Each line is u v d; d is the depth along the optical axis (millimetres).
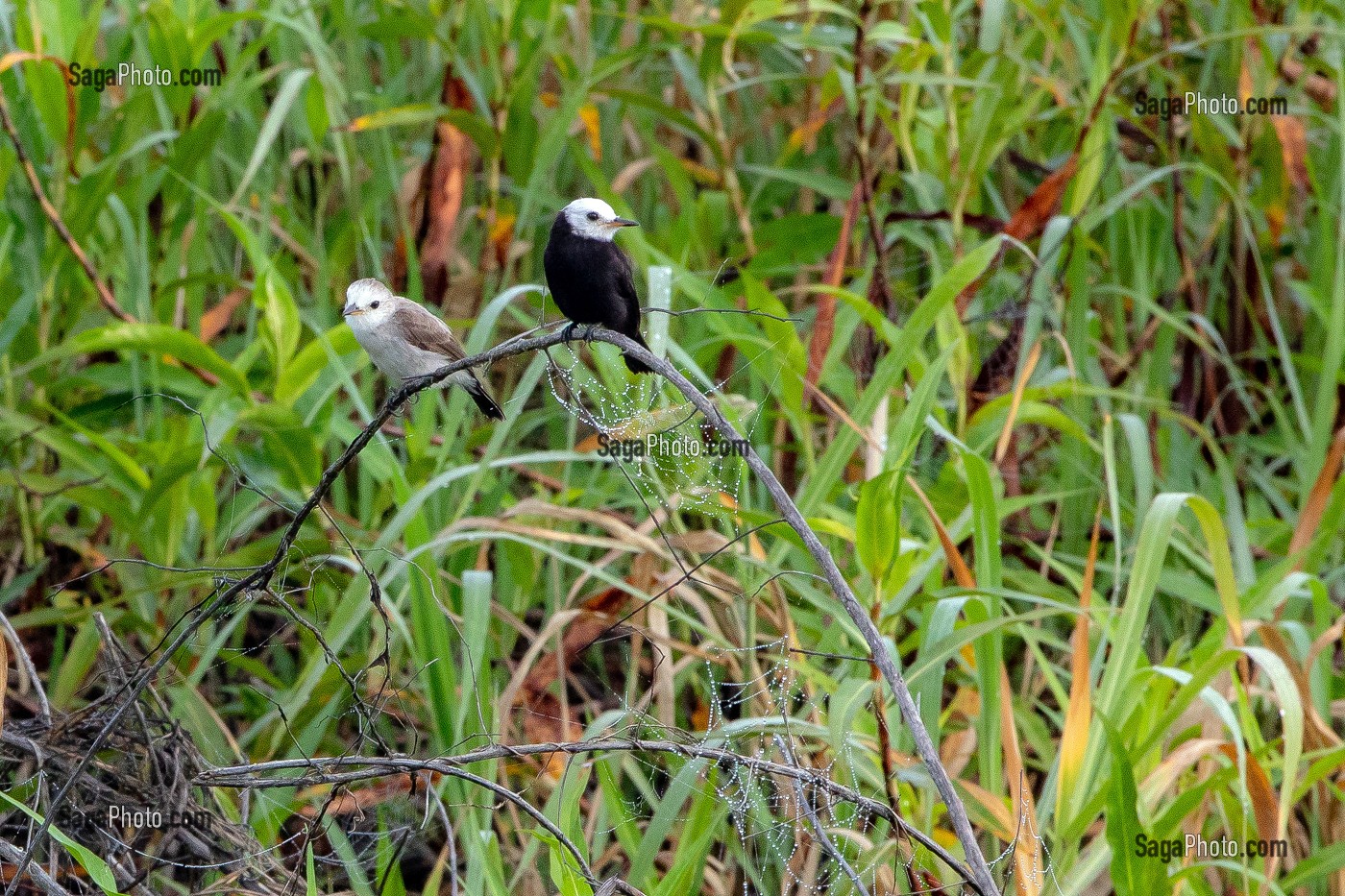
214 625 9906
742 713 9289
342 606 8781
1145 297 11844
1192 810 7945
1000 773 8156
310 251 12398
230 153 12867
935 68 13148
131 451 10305
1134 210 12789
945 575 11125
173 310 11266
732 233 12961
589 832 9156
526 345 6945
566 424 11883
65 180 11078
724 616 9859
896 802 7895
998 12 10727
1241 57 12492
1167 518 8211
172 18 11172
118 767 8633
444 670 8438
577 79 11992
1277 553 11414
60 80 10805
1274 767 9133
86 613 9750
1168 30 13070
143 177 11242
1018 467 12148
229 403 9930
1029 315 10469
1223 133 12562
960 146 11391
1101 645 8688
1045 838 8344
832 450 9109
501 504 11070
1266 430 13039
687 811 9430
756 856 8883
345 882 8789
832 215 12211
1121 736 8031
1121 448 11781
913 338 9016
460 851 9516
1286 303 13352
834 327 11008
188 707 9031
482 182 13562
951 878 8008
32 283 11266
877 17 12688
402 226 12180
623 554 10789
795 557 9820
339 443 11641
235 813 9008
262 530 11891
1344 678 10312
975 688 9938
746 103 13789
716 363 12109
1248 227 11734
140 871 8266
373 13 13539
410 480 10312
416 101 13414
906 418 8516
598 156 12492
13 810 8555
